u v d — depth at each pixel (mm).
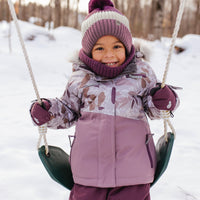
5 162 2535
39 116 1470
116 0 10578
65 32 13039
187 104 4566
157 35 11742
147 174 1446
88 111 1501
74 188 1532
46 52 9164
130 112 1478
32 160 2604
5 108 4121
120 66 1505
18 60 7145
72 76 1612
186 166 2498
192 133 3285
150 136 1497
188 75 6992
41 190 2129
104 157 1444
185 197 2027
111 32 1523
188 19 21703
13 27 11812
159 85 1420
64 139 3119
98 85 1519
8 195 2049
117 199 1437
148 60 1646
